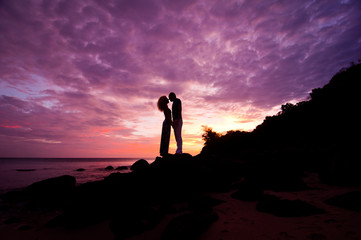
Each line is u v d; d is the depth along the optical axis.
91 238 3.29
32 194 7.30
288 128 18.83
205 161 7.96
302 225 2.72
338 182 5.55
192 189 5.63
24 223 4.38
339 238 2.23
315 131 15.53
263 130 21.41
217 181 6.41
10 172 19.98
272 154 8.34
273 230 2.67
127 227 3.16
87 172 20.06
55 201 6.96
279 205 3.58
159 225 3.40
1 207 6.15
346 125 12.76
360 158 5.50
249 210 3.80
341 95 14.84
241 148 21.45
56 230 3.75
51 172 20.02
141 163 7.04
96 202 4.29
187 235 2.56
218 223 3.17
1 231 3.79
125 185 5.14
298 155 8.73
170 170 5.55
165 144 6.36
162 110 6.53
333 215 2.99
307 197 4.32
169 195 5.23
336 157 6.07
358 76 14.46
